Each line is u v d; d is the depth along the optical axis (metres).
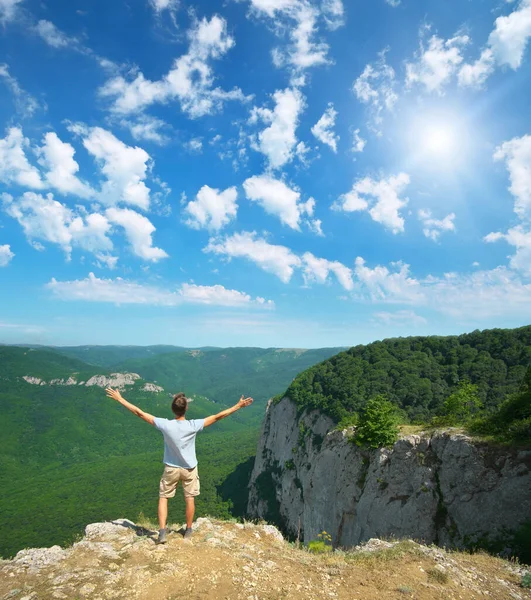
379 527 27.55
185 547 6.60
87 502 103.00
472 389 35.44
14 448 178.25
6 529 86.81
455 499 22.36
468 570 7.73
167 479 6.84
